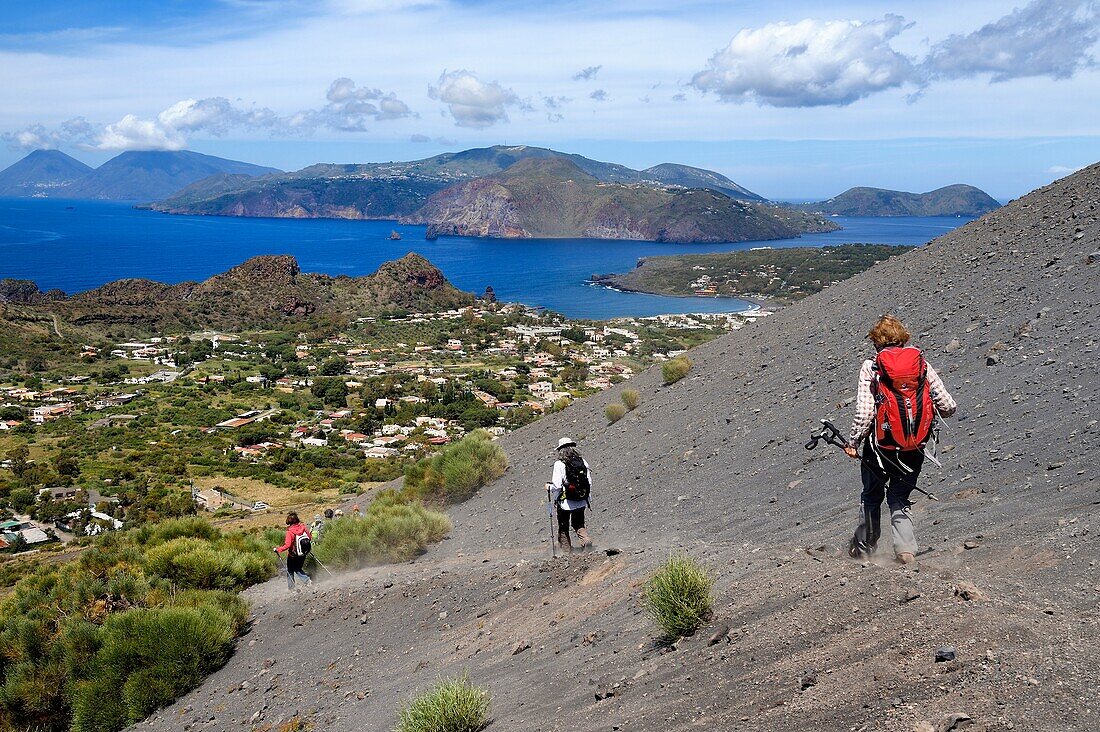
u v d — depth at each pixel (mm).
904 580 4250
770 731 3314
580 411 26406
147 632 10070
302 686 8469
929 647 3441
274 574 15094
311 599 12055
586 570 8297
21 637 11148
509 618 7734
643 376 27828
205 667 10203
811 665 3727
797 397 14211
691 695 4031
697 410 17766
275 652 10078
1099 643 3119
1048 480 6234
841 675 3512
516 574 9234
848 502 7664
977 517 5977
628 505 12406
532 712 4941
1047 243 16047
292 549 13164
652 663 4750
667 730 3777
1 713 10391
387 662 8133
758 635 4316
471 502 18688
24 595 12984
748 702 3670
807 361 17000
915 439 4586
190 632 10109
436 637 8258
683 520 10008
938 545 5543
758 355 20688
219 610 11094
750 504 9391
